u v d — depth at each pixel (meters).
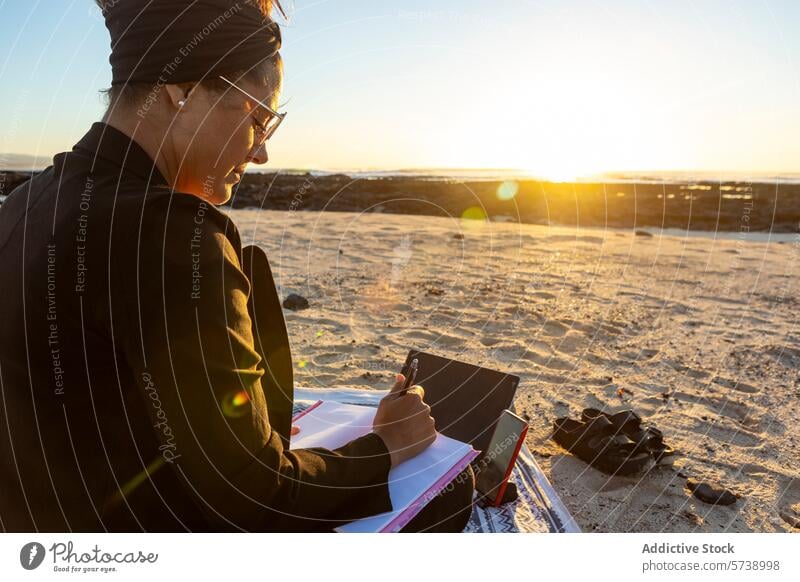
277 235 8.91
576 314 4.84
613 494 2.20
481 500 1.78
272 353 1.17
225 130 1.08
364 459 1.08
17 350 0.89
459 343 4.01
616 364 3.68
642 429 2.56
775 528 2.00
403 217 12.56
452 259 7.34
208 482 0.88
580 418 2.86
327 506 1.01
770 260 8.01
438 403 1.86
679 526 2.01
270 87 1.13
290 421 1.18
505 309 4.93
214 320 0.86
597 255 8.04
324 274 6.17
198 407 0.85
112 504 0.96
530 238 9.72
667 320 4.77
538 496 1.88
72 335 0.87
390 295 5.35
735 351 3.97
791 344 4.13
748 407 3.02
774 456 2.53
